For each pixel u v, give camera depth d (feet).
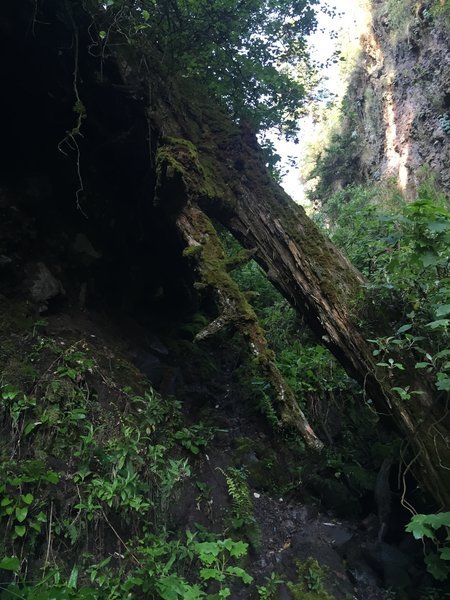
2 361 10.86
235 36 15.43
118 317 16.01
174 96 14.03
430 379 10.79
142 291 17.80
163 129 13.48
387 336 11.41
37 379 10.94
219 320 11.75
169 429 12.85
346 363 12.21
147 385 13.52
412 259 10.09
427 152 38.58
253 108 18.08
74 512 9.35
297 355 18.74
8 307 12.35
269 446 15.12
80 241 15.28
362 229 19.36
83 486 9.71
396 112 43.93
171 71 14.05
